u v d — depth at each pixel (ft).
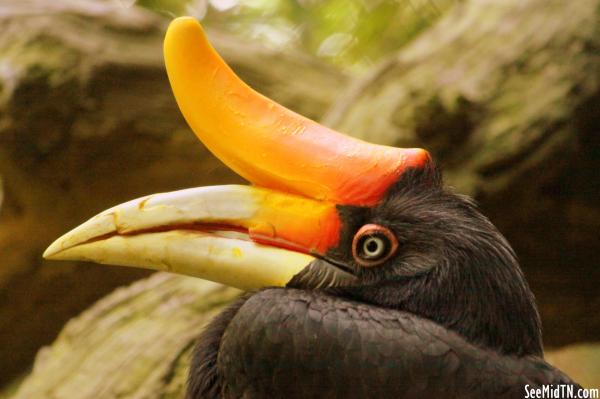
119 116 43.78
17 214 45.03
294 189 19.49
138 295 36.42
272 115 19.52
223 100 19.24
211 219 19.60
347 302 18.57
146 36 45.78
